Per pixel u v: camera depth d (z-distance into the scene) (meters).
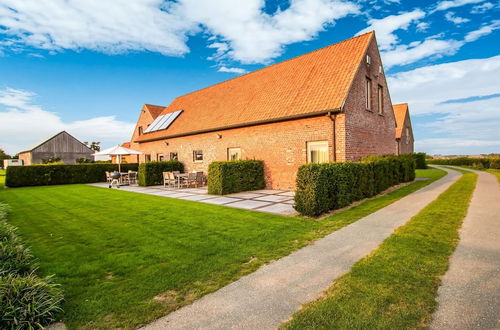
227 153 16.61
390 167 12.09
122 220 7.27
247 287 3.36
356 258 4.22
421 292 3.12
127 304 3.00
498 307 2.79
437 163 40.09
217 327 2.57
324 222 6.55
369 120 13.98
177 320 2.69
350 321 2.61
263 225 6.39
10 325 2.51
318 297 3.09
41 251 4.84
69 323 2.67
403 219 6.56
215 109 18.91
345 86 12.05
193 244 5.06
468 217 6.43
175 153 21.17
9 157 75.88
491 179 14.69
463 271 3.64
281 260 4.21
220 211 8.18
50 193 14.05
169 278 3.64
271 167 14.07
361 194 9.30
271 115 13.85
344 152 11.36
